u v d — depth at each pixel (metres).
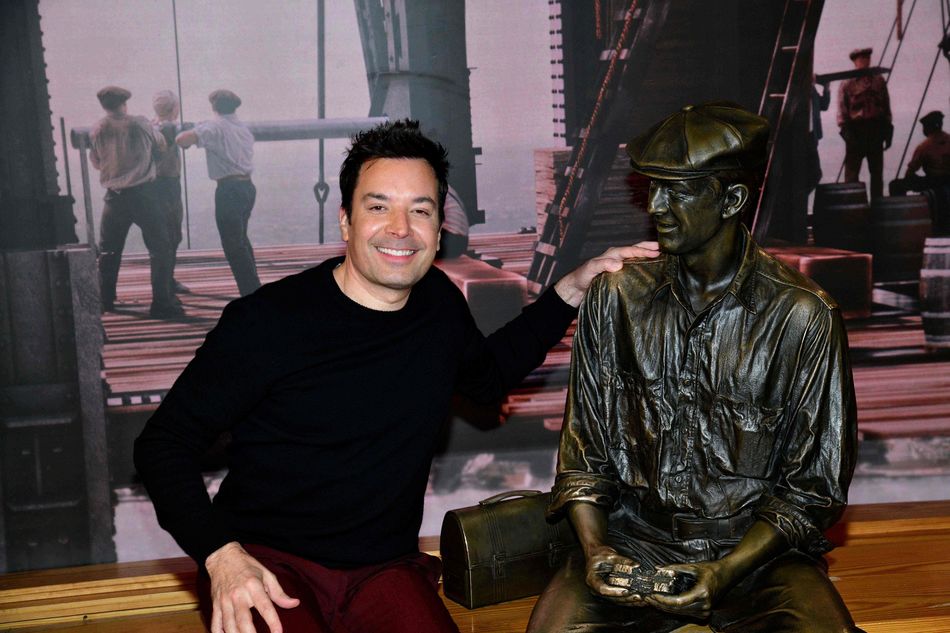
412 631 1.44
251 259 2.35
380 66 2.32
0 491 2.31
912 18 2.42
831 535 2.31
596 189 2.42
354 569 1.57
